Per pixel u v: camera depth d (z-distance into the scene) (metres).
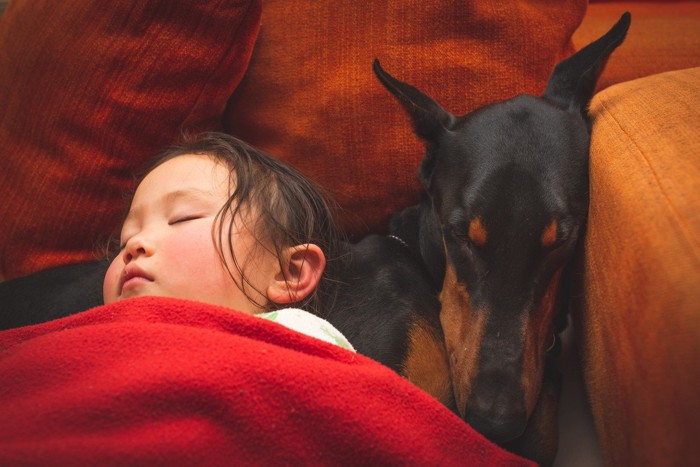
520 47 1.46
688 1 2.30
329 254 1.32
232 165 1.19
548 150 1.15
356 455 0.78
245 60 1.50
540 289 1.12
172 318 0.90
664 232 0.75
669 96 1.06
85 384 0.75
